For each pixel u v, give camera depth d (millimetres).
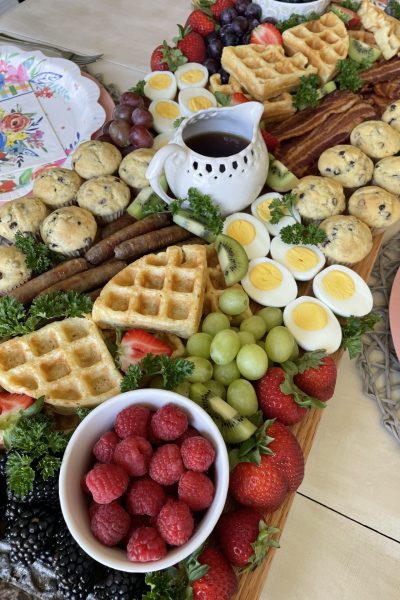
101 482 348
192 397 423
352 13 729
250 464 394
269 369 444
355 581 454
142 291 470
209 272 508
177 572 370
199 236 522
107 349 451
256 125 505
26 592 389
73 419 447
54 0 853
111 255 510
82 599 366
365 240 522
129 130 584
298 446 419
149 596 351
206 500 359
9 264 495
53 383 435
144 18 830
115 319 460
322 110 632
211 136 538
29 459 388
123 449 364
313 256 523
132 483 371
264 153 516
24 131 697
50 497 390
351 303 502
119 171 561
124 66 764
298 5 693
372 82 671
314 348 476
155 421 378
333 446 506
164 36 807
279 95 645
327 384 444
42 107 720
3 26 810
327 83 655
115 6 848
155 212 527
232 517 389
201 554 373
